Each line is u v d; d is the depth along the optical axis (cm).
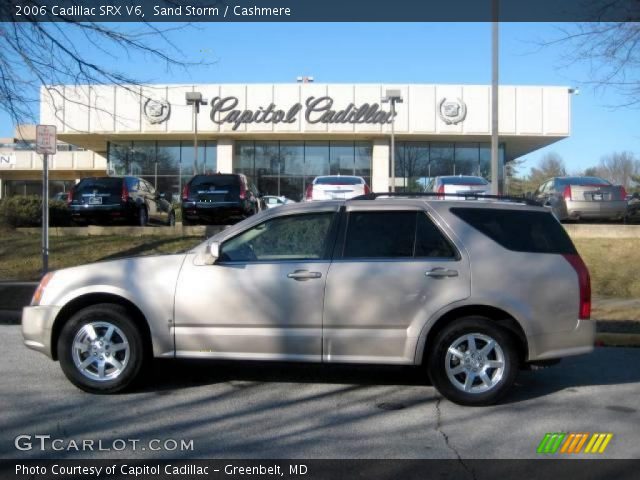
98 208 1817
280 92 3603
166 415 571
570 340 602
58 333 634
